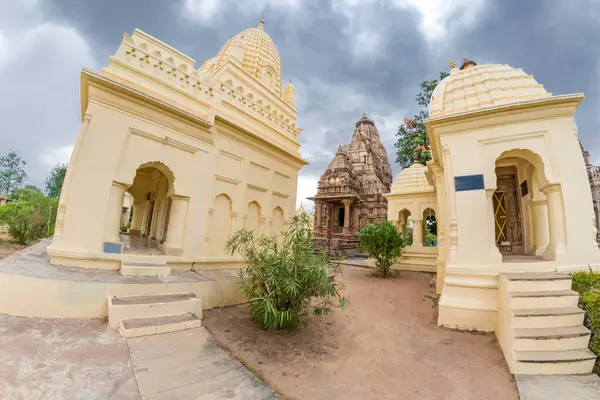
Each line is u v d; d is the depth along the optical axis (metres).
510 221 8.95
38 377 3.04
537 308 4.51
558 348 4.01
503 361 4.31
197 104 8.34
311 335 5.30
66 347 3.75
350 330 5.69
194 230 7.77
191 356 3.95
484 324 5.54
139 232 13.79
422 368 4.17
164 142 7.31
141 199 13.78
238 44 11.02
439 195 9.12
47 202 16.28
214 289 6.43
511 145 6.13
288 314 5.11
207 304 6.26
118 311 4.59
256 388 3.35
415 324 6.06
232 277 7.07
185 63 8.48
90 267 6.02
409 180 16.16
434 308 7.29
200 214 7.93
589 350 4.02
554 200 5.82
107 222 6.29
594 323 4.09
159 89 7.60
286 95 13.29
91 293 4.84
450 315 5.81
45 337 3.94
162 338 4.37
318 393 3.47
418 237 15.10
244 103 9.89
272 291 5.20
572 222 5.58
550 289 4.87
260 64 13.00
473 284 5.76
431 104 8.38
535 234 7.91
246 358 4.20
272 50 14.30
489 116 6.27
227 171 8.79
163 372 3.46
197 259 7.70
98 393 2.92
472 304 5.71
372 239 11.98
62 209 5.89
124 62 7.09
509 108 6.05
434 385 3.71
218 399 3.05
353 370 4.09
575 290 4.84
